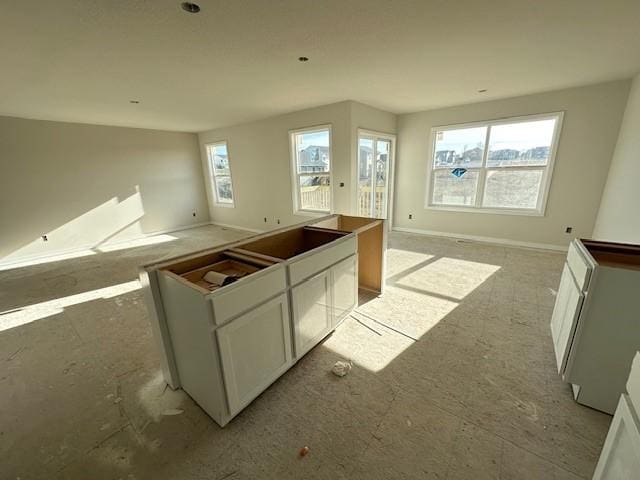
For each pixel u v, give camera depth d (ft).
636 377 2.41
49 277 12.56
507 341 7.09
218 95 12.03
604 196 12.08
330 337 7.41
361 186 16.33
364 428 4.84
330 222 9.74
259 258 5.77
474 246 15.08
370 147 16.49
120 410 5.39
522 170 14.35
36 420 5.22
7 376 6.38
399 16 6.31
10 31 6.17
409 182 18.11
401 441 4.58
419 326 7.84
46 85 9.71
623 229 9.54
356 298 8.36
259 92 11.84
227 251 6.23
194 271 5.57
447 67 9.53
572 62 9.24
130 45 7.18
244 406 5.03
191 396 5.58
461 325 7.83
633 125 10.05
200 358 4.73
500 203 15.34
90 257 15.56
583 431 4.67
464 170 16.07
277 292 5.36
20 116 14.38
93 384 6.07
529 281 10.54
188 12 5.88
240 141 19.74
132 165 19.03
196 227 23.24
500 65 9.41
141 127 19.11
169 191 21.27
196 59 8.25
